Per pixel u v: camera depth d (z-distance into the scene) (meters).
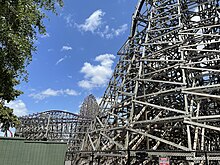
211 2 17.23
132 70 20.91
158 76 17.53
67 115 63.41
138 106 18.27
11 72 8.52
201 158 10.28
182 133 17.42
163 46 19.52
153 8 20.56
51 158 12.90
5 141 12.47
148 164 14.16
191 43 16.50
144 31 21.84
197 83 15.45
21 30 7.88
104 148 18.00
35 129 60.84
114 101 19.77
